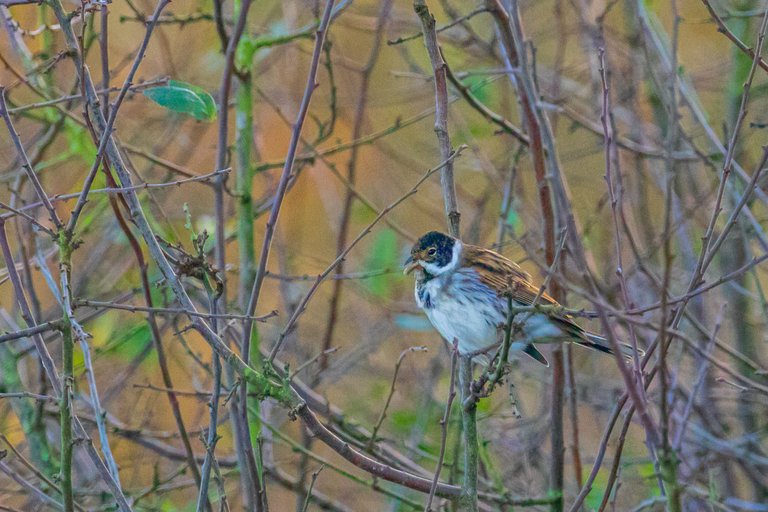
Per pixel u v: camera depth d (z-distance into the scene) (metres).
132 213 7.17
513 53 9.80
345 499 13.50
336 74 15.62
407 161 14.43
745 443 11.42
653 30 10.95
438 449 11.47
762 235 9.45
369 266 12.68
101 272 13.17
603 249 12.47
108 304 6.93
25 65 10.81
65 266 6.73
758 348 13.02
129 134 14.17
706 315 11.98
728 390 12.32
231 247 14.77
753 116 14.02
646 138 12.32
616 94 13.47
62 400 6.62
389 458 10.58
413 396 13.11
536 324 9.53
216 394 7.27
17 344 11.69
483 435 11.01
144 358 11.88
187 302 7.12
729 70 13.88
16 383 10.34
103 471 6.93
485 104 13.22
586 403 12.82
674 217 11.26
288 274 13.53
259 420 9.29
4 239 7.55
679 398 11.42
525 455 11.07
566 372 11.00
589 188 15.11
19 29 10.48
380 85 15.70
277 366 11.01
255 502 7.60
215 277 7.30
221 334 8.12
